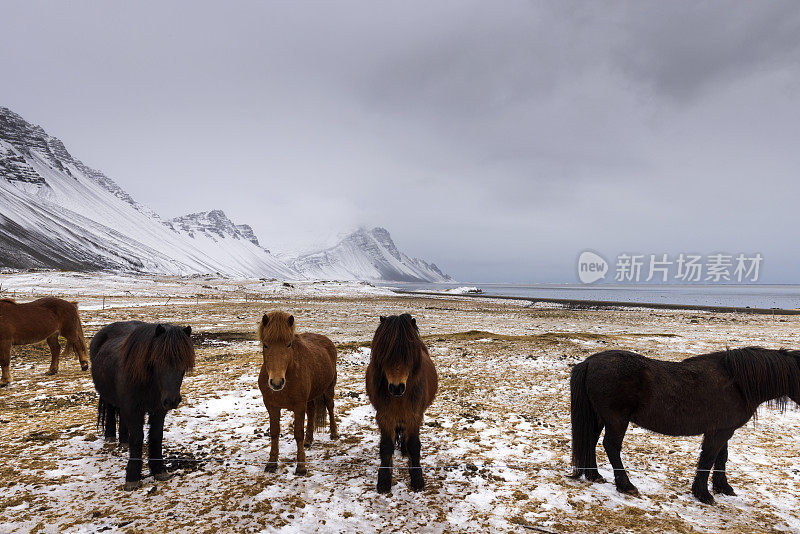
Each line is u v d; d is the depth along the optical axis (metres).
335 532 4.13
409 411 4.88
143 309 30.16
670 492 5.18
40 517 4.21
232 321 24.80
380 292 88.62
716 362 5.15
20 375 10.54
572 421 5.39
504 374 11.92
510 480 5.36
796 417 8.36
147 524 4.12
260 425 7.14
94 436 6.30
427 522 4.34
